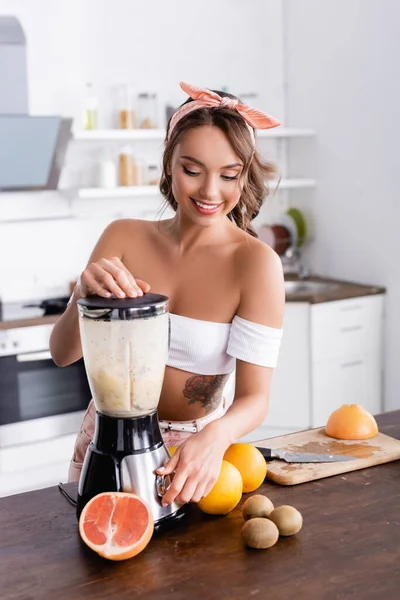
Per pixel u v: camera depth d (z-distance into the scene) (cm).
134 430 116
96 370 113
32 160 313
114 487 115
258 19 397
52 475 320
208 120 129
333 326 347
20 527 121
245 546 112
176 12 373
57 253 361
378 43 346
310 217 405
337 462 141
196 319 148
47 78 345
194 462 118
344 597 98
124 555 107
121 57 361
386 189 353
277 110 411
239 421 129
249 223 159
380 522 119
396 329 359
